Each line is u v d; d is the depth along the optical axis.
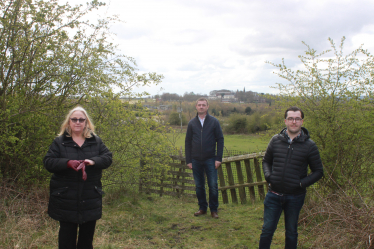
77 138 2.70
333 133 4.13
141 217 4.48
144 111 5.14
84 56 4.56
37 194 4.19
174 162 6.64
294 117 2.86
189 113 30.53
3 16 4.02
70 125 2.66
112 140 4.87
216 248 3.47
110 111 4.70
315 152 2.86
